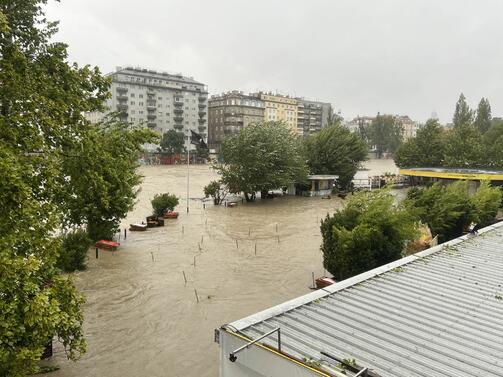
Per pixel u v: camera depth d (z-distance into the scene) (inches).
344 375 213.2
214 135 5580.7
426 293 350.0
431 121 2422.5
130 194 916.6
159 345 490.3
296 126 6274.6
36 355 248.7
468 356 247.9
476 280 386.3
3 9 442.3
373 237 582.6
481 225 895.1
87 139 443.2
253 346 241.6
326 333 273.9
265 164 1660.9
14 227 289.7
